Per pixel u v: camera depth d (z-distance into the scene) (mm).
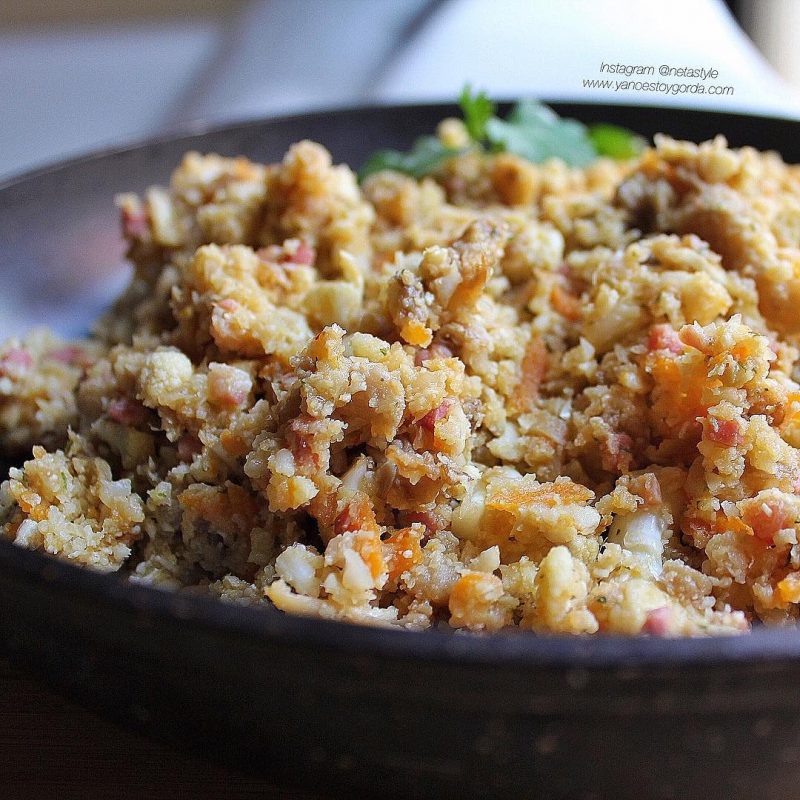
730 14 524
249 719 242
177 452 298
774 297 305
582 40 492
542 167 378
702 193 320
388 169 380
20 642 253
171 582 286
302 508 277
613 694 223
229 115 665
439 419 278
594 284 311
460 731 232
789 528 269
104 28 752
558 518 274
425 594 270
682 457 289
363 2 704
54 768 272
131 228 358
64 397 326
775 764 238
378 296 307
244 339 301
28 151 677
